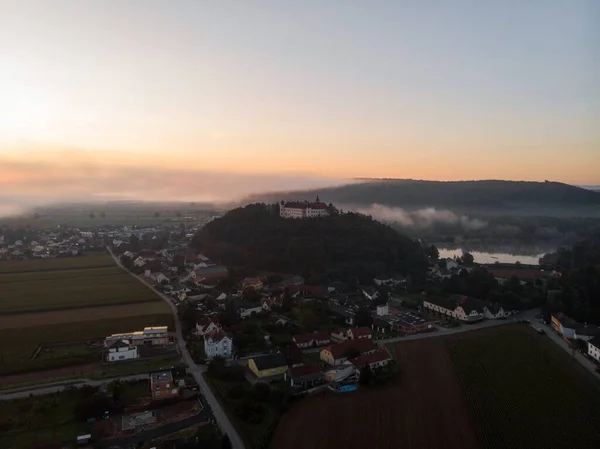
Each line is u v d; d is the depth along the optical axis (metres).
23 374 135.25
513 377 134.25
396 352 154.00
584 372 138.50
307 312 180.88
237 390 120.69
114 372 136.88
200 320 175.25
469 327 183.75
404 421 109.75
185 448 95.06
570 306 196.25
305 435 103.44
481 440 102.00
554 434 104.62
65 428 105.12
